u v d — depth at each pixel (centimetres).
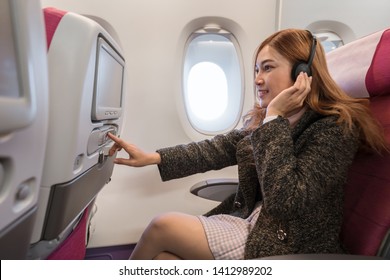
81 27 55
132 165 106
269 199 69
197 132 168
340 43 170
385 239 68
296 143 80
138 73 151
